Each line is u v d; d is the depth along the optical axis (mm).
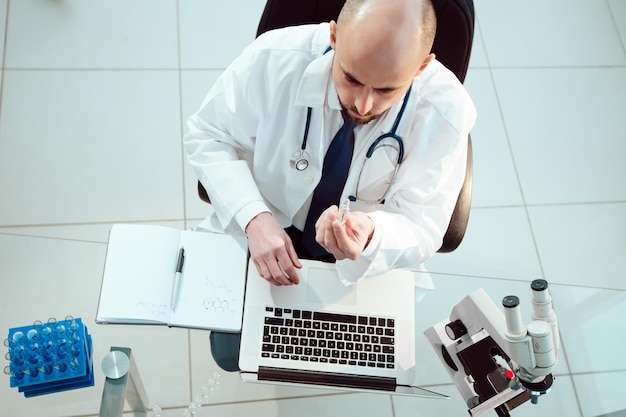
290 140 1459
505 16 2834
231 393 1420
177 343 1421
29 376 1347
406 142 1438
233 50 2600
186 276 1432
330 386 1398
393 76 1128
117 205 2299
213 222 1670
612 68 2791
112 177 2332
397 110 1369
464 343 1487
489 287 1597
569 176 2566
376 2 1091
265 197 1682
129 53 2525
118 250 1416
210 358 1423
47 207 2256
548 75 2740
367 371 1425
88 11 2562
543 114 2666
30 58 2455
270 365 1400
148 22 2584
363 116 1259
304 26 1430
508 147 2590
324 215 1313
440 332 1510
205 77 2539
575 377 1561
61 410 1373
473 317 1446
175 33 2586
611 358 1587
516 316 1180
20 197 2256
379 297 1480
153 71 2514
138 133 2410
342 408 1445
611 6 2902
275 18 1506
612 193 2557
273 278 1431
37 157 2318
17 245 1482
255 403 1422
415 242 1476
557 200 2521
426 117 1396
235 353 1424
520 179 2541
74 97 2424
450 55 1524
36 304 1443
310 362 1412
